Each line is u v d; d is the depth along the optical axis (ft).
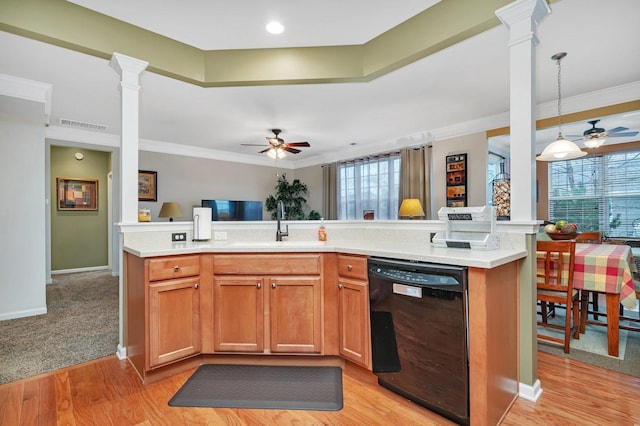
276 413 5.70
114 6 7.38
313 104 13.00
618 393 6.28
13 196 11.34
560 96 12.10
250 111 13.80
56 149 20.06
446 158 16.69
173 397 6.19
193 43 8.98
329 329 7.27
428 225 8.01
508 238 6.47
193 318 7.23
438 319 5.38
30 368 7.38
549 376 6.95
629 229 17.67
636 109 11.39
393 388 6.27
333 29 8.42
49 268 16.94
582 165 19.07
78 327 10.15
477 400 5.04
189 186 21.04
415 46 7.98
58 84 10.91
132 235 7.95
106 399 6.13
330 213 23.08
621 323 10.61
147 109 13.46
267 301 7.30
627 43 8.71
